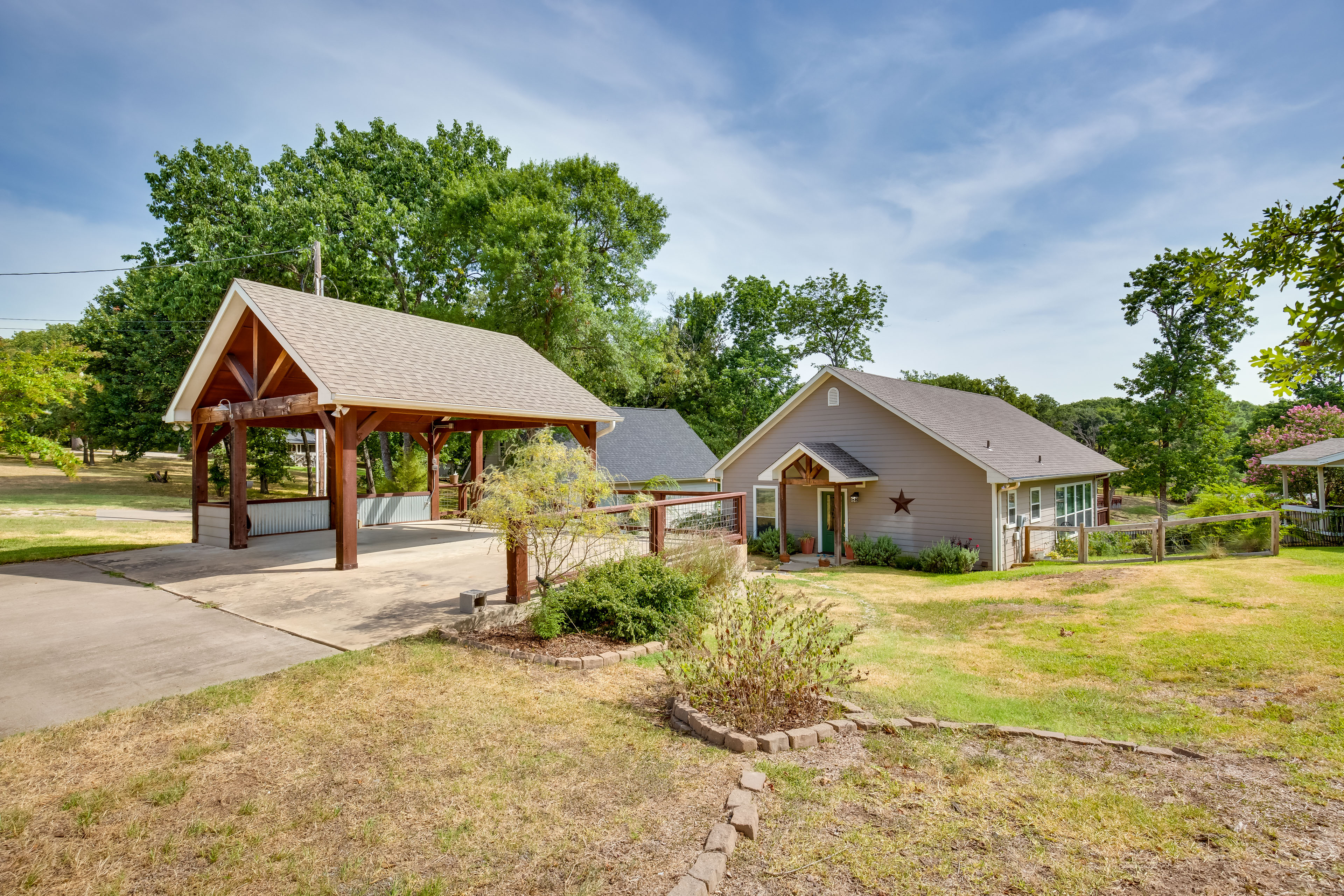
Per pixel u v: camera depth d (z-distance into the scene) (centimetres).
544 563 947
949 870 294
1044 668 662
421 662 601
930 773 398
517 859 307
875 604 1100
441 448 1820
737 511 1229
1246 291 300
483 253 2780
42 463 4334
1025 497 1873
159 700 507
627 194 3353
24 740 435
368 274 2834
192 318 2677
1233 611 836
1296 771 392
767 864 300
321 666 584
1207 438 2870
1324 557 1387
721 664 525
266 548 1230
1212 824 332
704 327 4416
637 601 728
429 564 1060
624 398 3959
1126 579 1130
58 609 781
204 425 1344
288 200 2631
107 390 3080
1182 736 462
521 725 469
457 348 1434
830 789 375
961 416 2081
